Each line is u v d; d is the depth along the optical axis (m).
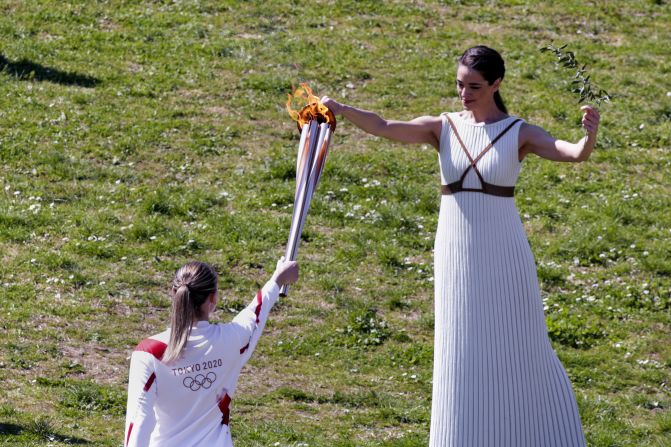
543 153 22.16
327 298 48.81
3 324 42.56
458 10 89.44
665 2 92.75
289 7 87.62
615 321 48.78
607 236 56.81
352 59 78.56
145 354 18.83
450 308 22.94
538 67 79.25
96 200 56.12
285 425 35.66
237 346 19.33
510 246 22.62
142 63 75.31
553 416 23.16
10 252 49.50
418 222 57.06
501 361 22.70
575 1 92.31
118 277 48.34
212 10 85.94
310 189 21.92
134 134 64.38
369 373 42.28
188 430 18.91
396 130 22.97
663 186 63.78
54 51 75.31
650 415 39.97
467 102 22.59
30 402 35.50
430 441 23.45
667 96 75.81
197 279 19.19
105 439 32.56
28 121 64.38
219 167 61.72
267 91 72.62
